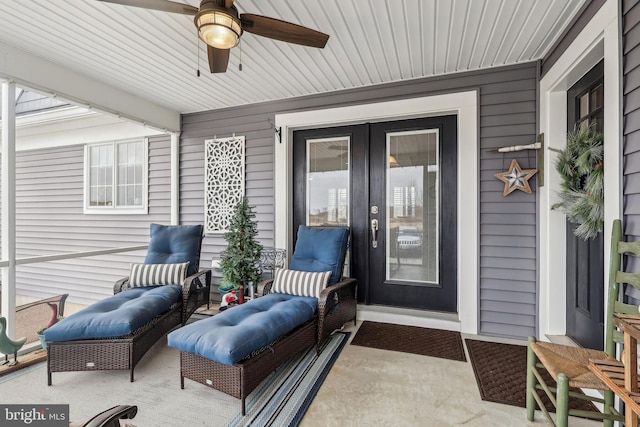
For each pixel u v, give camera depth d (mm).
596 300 2178
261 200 3969
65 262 5508
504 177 2887
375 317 3344
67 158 5449
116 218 5098
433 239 3375
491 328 2973
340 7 2131
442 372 2291
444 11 2162
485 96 2994
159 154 4766
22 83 2721
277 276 3086
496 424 1738
